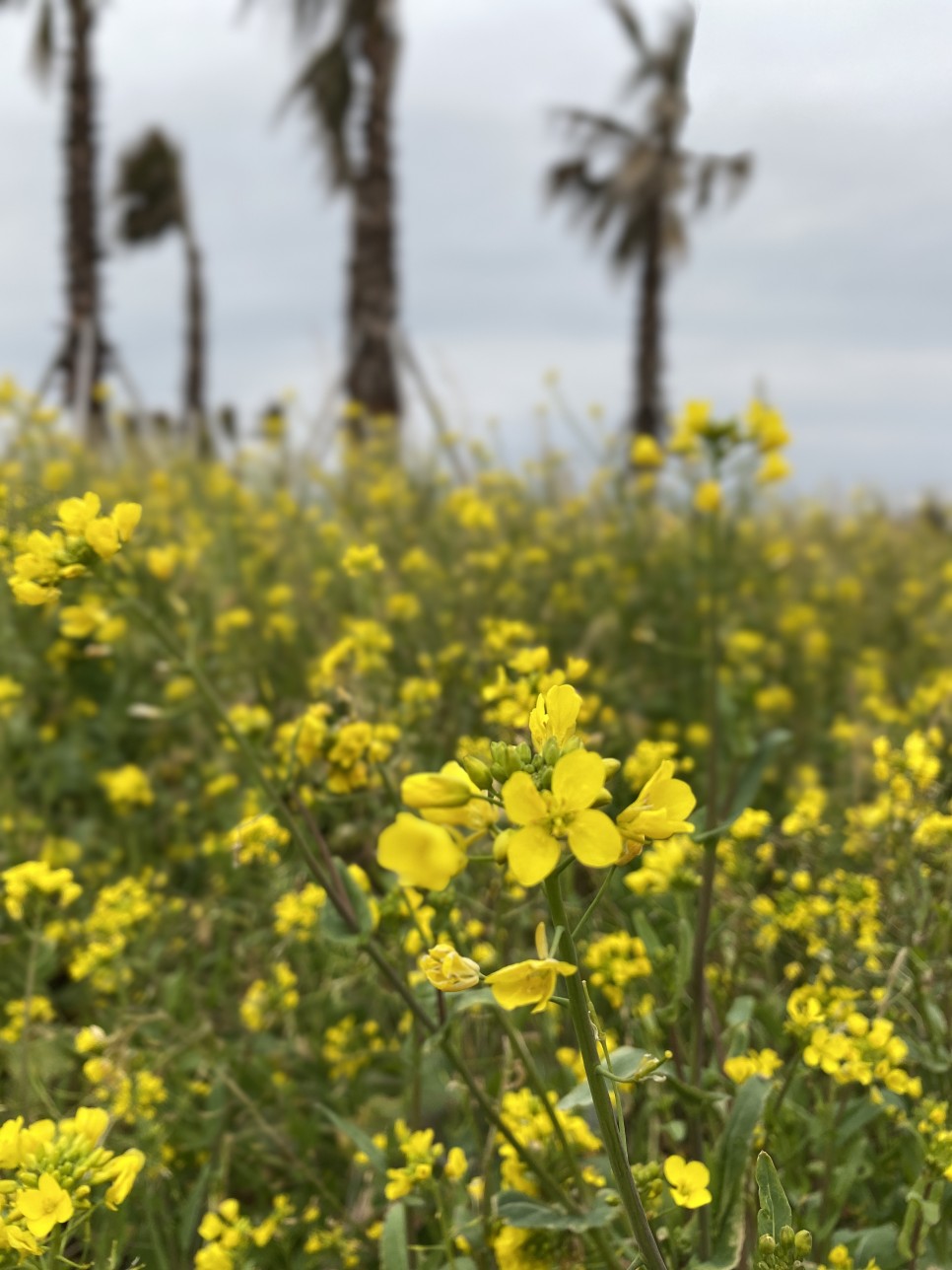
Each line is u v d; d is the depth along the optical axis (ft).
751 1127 5.51
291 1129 7.70
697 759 12.64
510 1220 5.47
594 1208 5.55
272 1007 8.36
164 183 63.16
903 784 7.38
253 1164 7.77
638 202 58.70
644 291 57.00
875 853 7.90
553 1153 5.98
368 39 39.04
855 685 15.60
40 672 14.44
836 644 18.98
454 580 16.30
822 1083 6.66
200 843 12.55
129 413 27.89
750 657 16.99
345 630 13.76
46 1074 7.87
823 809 9.80
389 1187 5.85
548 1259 5.76
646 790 4.02
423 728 10.68
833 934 7.16
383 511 20.53
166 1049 7.84
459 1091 7.00
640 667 16.20
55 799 13.61
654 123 55.62
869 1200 6.37
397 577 15.80
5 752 12.38
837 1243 5.77
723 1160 5.50
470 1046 7.75
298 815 7.37
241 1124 8.06
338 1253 6.72
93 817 12.88
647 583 18.62
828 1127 5.87
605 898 8.25
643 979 7.12
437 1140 7.51
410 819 3.73
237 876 10.16
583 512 22.03
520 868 3.62
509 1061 6.61
